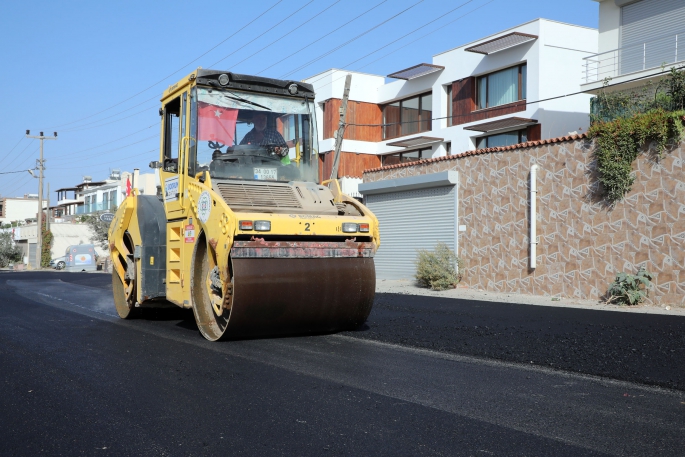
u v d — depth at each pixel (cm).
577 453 410
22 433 462
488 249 1722
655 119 1306
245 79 904
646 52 2067
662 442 431
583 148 1471
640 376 619
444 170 1877
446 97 2973
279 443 432
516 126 2552
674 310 1235
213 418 490
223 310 804
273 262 791
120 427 472
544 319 1077
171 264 954
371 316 1114
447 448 420
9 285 2167
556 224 1528
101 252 5391
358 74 3422
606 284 1412
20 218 9194
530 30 2502
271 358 720
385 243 2111
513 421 479
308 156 940
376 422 477
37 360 724
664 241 1304
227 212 762
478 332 913
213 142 873
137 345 820
